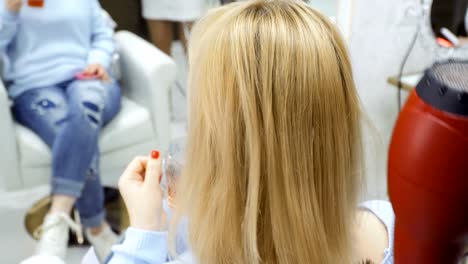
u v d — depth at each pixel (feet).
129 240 2.31
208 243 2.02
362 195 2.26
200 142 1.98
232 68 1.85
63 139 6.16
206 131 1.94
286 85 1.83
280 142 1.88
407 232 1.28
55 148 6.18
